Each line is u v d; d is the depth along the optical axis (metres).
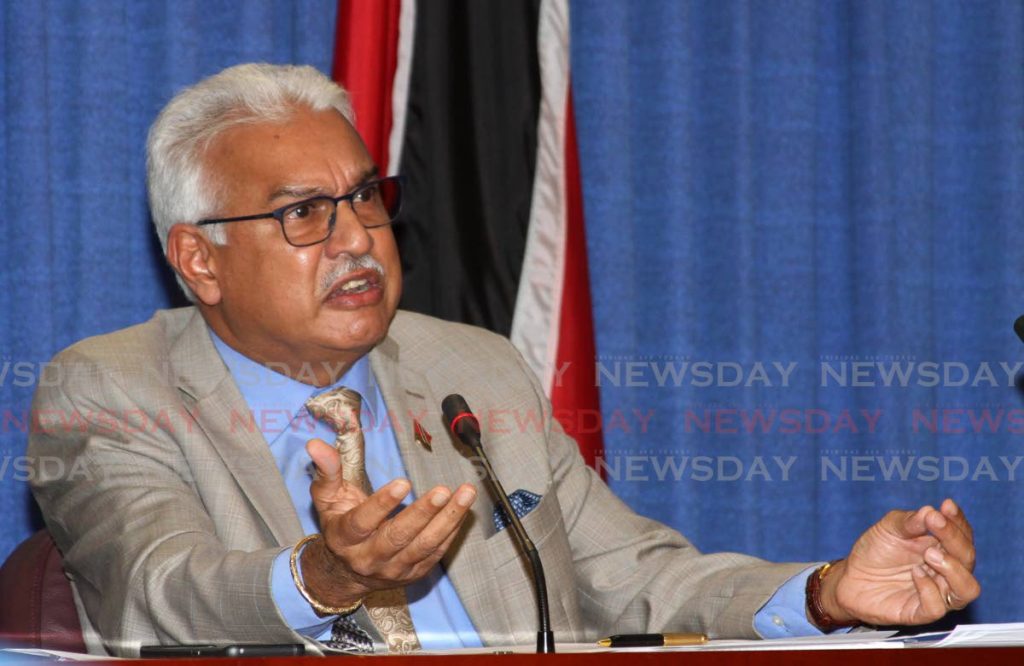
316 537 5.59
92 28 9.48
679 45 10.78
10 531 9.23
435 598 7.12
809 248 11.11
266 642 5.55
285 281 7.03
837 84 11.41
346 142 7.24
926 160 11.25
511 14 10.16
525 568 7.29
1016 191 11.48
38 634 6.80
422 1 10.06
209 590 5.73
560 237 9.95
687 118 10.79
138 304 9.68
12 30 9.30
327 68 10.07
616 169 10.54
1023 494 11.38
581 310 9.92
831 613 6.26
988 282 11.52
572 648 5.46
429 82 10.02
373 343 7.21
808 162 11.14
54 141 9.50
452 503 4.93
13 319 9.24
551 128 10.05
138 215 9.69
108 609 6.29
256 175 7.09
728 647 4.97
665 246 10.74
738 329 10.82
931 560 5.76
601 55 10.58
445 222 9.97
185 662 4.04
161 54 9.70
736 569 7.14
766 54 11.18
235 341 7.37
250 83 7.27
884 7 11.23
